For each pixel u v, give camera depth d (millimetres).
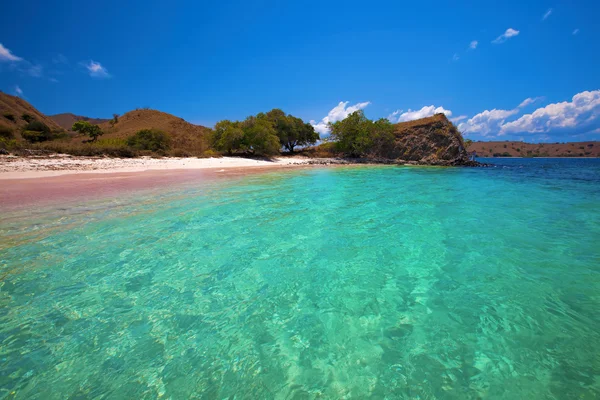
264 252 5547
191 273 4637
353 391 2439
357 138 42688
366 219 8094
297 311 3646
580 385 2494
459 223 7789
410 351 2930
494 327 3316
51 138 52375
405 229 7172
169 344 3012
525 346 2992
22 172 16688
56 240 5953
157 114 83688
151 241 6020
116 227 6895
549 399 2350
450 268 4918
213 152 38562
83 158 23750
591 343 3029
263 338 3135
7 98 79250
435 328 3307
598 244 6129
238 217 8047
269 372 2658
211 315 3537
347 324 3387
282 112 50125
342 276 4609
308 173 22906
